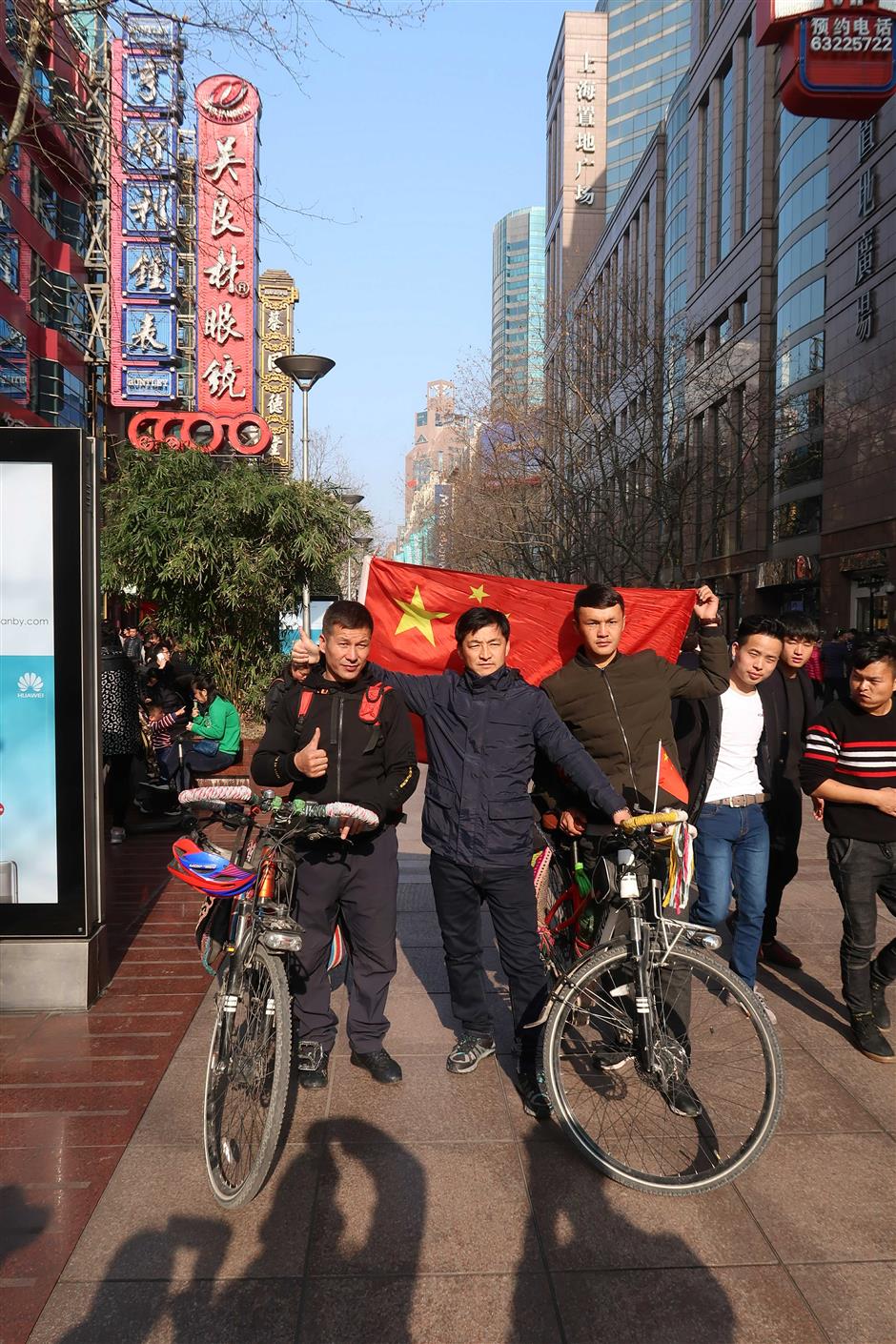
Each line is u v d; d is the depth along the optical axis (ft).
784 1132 11.07
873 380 91.09
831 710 13.41
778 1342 7.78
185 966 16.76
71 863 14.43
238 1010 10.24
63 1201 9.59
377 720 11.75
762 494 119.14
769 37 56.08
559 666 15.51
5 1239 8.96
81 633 14.21
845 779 13.21
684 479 80.33
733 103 125.29
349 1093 12.00
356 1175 10.09
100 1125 11.11
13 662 14.19
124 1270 8.55
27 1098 11.75
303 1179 10.01
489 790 11.87
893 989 15.84
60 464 13.97
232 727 31.63
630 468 83.10
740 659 13.85
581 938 12.80
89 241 84.74
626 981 10.71
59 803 14.38
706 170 137.59
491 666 12.00
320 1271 8.57
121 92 26.78
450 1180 10.03
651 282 161.68
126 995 15.25
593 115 274.57
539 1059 11.68
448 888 12.26
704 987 10.37
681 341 84.53
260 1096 9.84
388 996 15.47
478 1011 12.71
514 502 95.45
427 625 15.67
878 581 92.17
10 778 14.30
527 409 91.61
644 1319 8.03
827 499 100.07
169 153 27.76
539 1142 10.85
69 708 14.28
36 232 78.84
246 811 11.03
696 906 14.17
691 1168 10.03
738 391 120.37
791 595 114.42
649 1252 8.86
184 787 31.94
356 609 11.49
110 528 44.60
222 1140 9.91
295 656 11.80
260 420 80.43
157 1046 13.29
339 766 11.68
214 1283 8.41
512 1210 9.52
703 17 138.82
